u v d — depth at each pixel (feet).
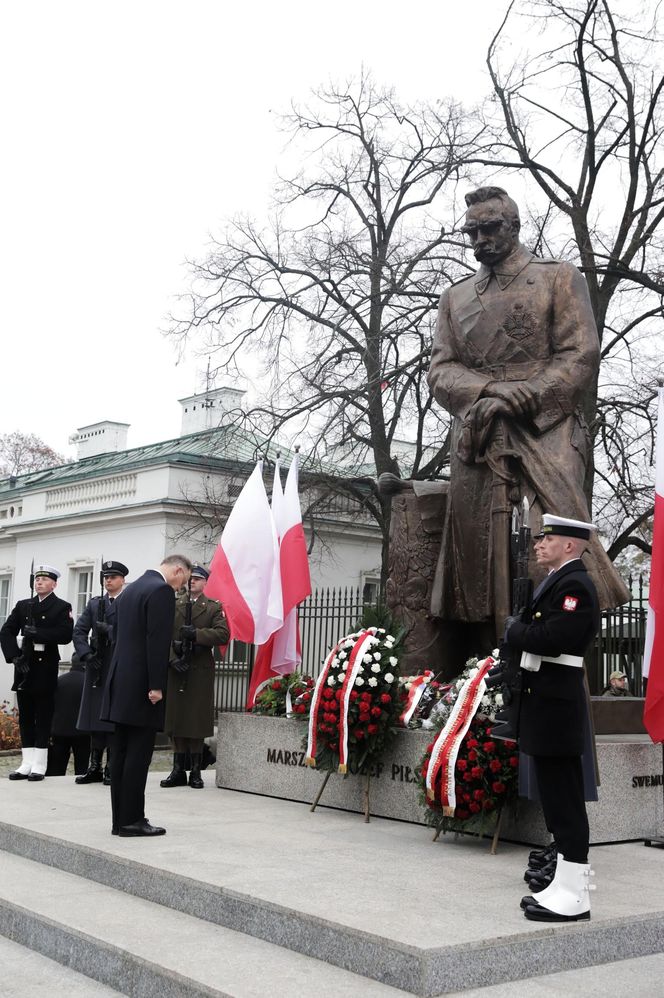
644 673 21.88
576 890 15.34
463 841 21.89
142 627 22.03
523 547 17.56
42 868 20.80
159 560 82.28
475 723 20.99
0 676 102.63
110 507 86.94
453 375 26.89
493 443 25.79
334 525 87.92
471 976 13.51
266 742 28.81
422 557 28.09
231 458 88.53
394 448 90.58
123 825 21.44
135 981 14.40
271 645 30.94
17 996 14.40
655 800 23.20
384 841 21.65
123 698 21.56
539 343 26.18
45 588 32.86
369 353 68.13
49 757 36.55
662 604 21.66
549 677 15.87
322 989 13.15
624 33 63.26
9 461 169.58
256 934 15.65
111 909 17.28
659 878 18.61
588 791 19.62
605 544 70.08
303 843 21.09
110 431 112.98
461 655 28.04
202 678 30.96
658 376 66.08
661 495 22.06
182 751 31.17
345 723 24.20
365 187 74.38
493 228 26.68
